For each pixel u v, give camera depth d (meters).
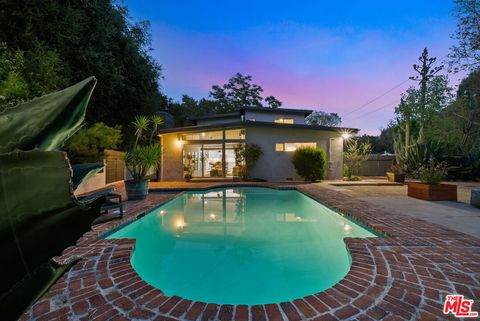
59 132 0.48
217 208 6.73
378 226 3.86
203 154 14.63
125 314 1.84
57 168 0.34
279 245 3.96
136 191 6.58
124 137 12.14
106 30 8.87
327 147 12.11
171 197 7.13
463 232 3.57
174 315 1.84
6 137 0.44
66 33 7.33
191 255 3.61
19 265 0.37
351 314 1.83
